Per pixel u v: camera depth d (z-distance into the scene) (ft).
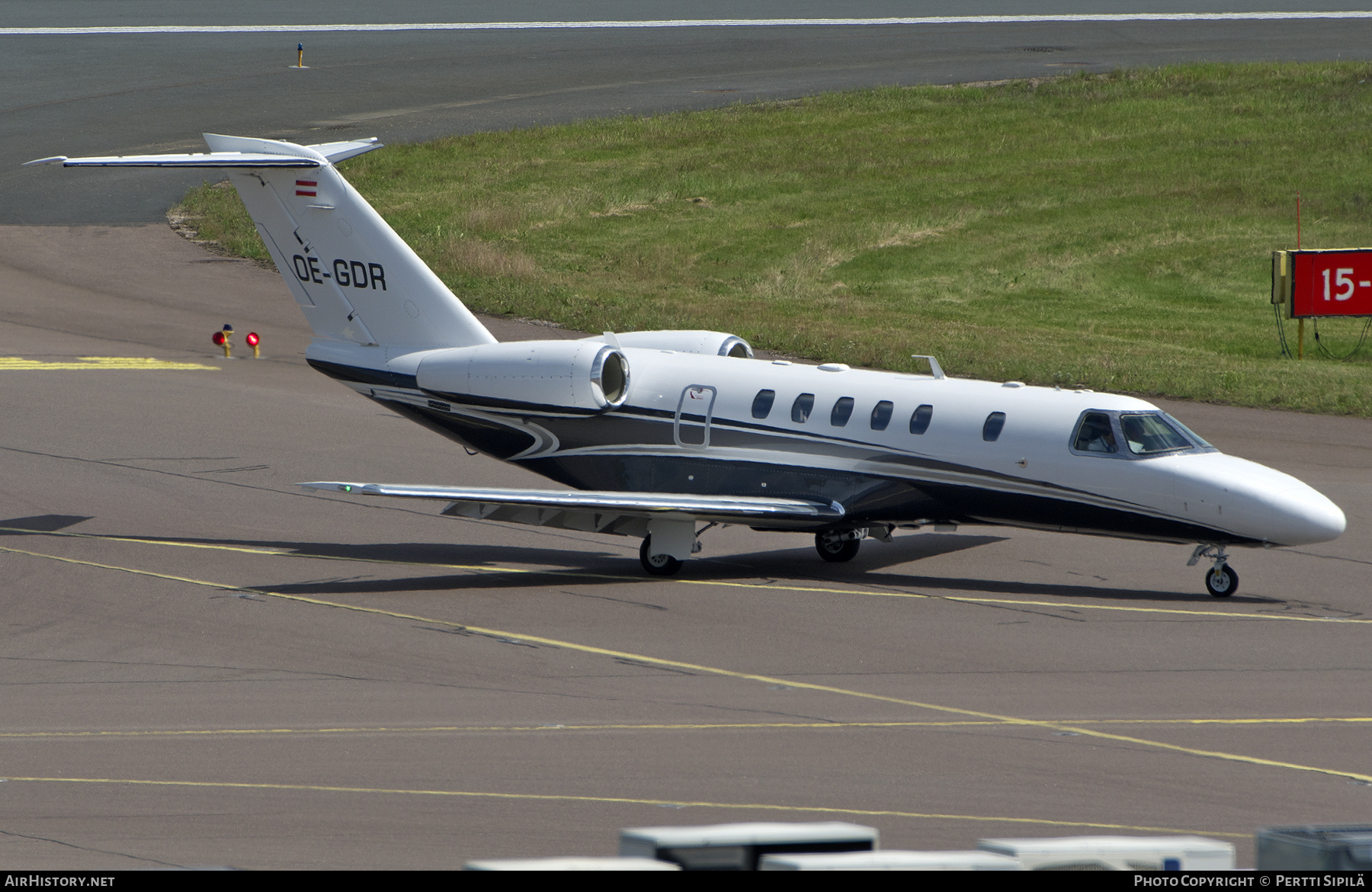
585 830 143.64
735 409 280.92
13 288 550.36
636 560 286.05
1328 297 555.28
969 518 269.03
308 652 219.41
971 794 156.87
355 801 153.17
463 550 290.35
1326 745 177.17
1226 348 565.12
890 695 198.90
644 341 314.14
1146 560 287.89
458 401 294.05
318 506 321.73
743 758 169.99
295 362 469.16
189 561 275.18
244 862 132.87
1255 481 248.52
